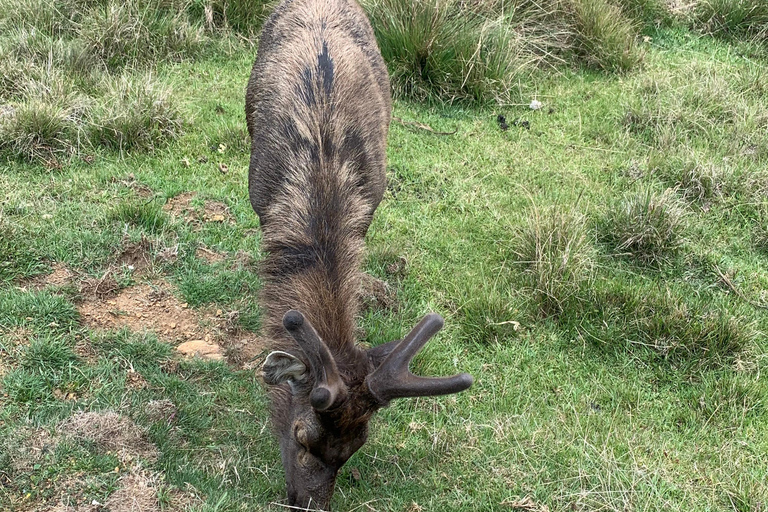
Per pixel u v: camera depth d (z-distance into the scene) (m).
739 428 4.30
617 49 7.53
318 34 4.41
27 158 5.30
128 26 6.61
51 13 6.64
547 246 5.11
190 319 4.48
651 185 5.82
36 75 5.93
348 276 3.62
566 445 4.09
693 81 7.18
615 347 4.74
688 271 5.35
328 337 3.31
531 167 6.21
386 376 3.03
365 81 4.37
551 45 7.56
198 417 3.90
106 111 5.68
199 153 5.78
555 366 4.62
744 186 6.01
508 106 6.96
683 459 4.12
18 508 3.30
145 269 4.70
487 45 7.07
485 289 4.98
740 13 8.18
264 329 3.66
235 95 6.50
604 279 5.15
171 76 6.58
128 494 3.45
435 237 5.45
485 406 4.30
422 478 3.87
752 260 5.51
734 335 4.72
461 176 6.05
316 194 3.74
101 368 3.99
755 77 7.35
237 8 7.21
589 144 6.58
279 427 3.44
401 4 6.96
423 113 6.74
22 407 3.71
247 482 3.67
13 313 4.12
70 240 4.65
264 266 3.78
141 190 5.30
